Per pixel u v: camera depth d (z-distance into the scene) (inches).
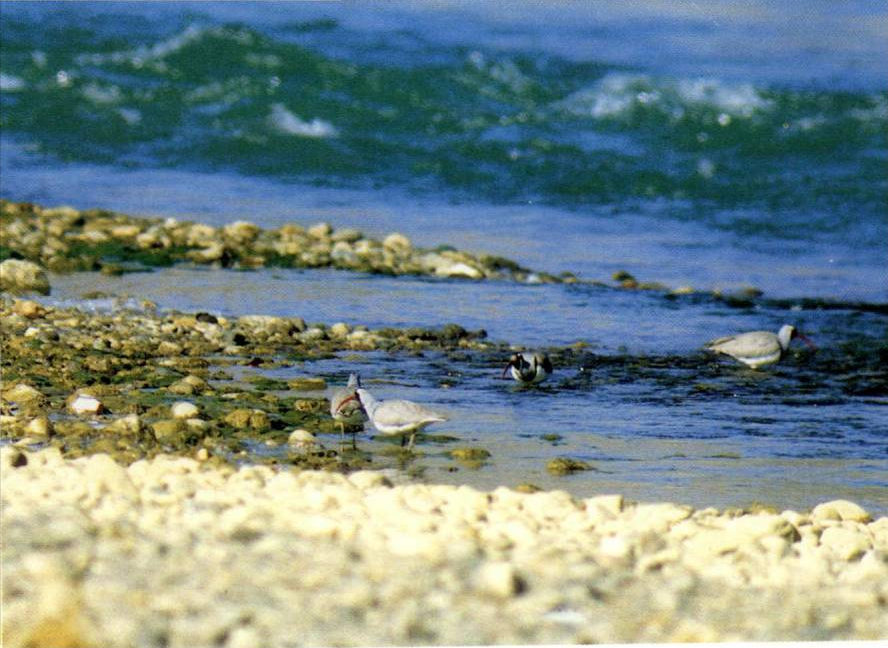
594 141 1370.6
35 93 1380.4
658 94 1475.1
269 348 688.4
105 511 426.3
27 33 1524.4
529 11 1811.0
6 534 401.7
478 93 1476.4
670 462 543.5
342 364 668.1
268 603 369.7
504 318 800.3
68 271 852.6
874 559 424.8
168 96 1397.6
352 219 1102.4
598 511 454.0
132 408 563.8
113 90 1395.2
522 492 484.4
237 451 521.7
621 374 685.3
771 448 569.6
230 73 1461.6
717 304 876.0
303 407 583.2
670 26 1791.3
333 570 391.5
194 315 748.0
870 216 1189.7
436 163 1291.8
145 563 390.3
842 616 384.8
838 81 1549.0
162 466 481.4
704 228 1135.0
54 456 481.4
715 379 687.1
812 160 1352.1
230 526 417.4
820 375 706.2
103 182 1173.1
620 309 842.8
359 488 472.7
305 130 1344.7
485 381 652.7
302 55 1498.5
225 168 1261.1
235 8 1715.1
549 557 408.2
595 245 1058.1
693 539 430.9
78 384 596.1
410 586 384.5
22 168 1200.2
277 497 449.4
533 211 1170.0
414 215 1131.9
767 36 1748.3
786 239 1109.7
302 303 805.9
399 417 533.6
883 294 938.7
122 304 764.6
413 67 1510.8
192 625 353.7
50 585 362.9
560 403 622.8
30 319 709.3
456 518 432.8
